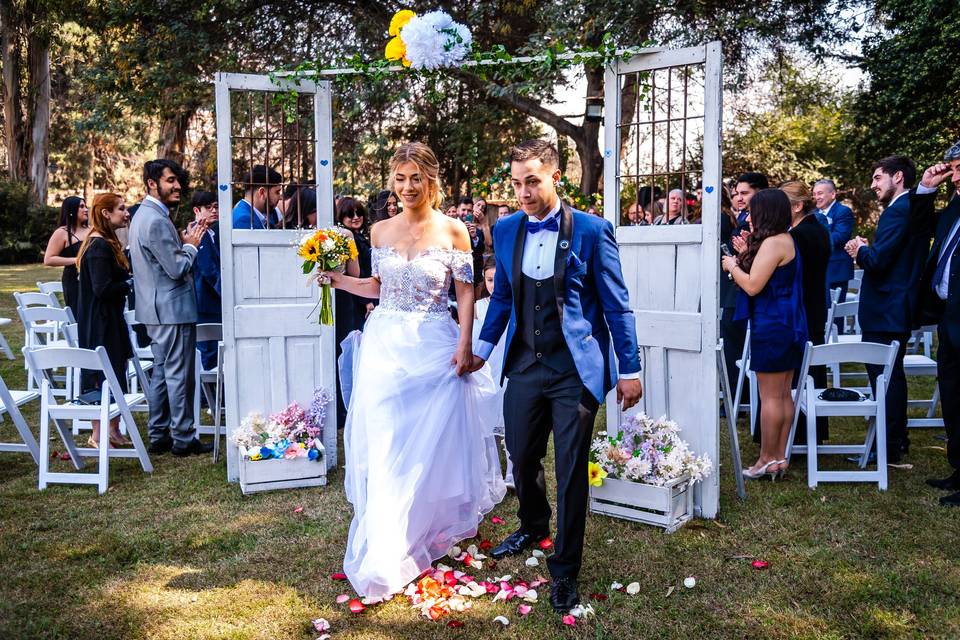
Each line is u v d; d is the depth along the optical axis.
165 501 4.01
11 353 8.03
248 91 4.35
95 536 3.54
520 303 2.97
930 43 12.11
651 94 3.79
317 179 4.34
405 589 3.01
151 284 4.72
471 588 2.98
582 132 13.88
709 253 3.59
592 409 2.87
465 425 3.42
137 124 16.14
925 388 6.47
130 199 31.22
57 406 4.24
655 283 3.82
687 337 3.70
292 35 12.74
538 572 3.15
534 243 2.94
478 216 7.87
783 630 2.67
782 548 3.33
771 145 17.58
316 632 2.70
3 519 3.76
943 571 3.06
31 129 23.62
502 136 14.88
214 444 4.77
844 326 6.90
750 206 4.09
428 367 3.32
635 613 2.80
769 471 4.24
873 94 13.72
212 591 3.00
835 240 6.58
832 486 4.12
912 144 12.90
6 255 22.48
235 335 4.28
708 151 3.55
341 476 4.41
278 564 3.25
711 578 3.06
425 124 14.30
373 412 3.24
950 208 4.09
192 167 20.19
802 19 12.85
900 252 4.34
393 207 6.04
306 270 3.69
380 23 12.68
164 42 12.38
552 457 4.74
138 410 5.68
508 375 3.10
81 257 4.88
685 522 3.64
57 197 29.75
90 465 4.67
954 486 3.97
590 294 2.97
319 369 4.42
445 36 3.95
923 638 2.59
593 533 3.53
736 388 5.42
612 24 10.61
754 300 4.13
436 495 3.24
